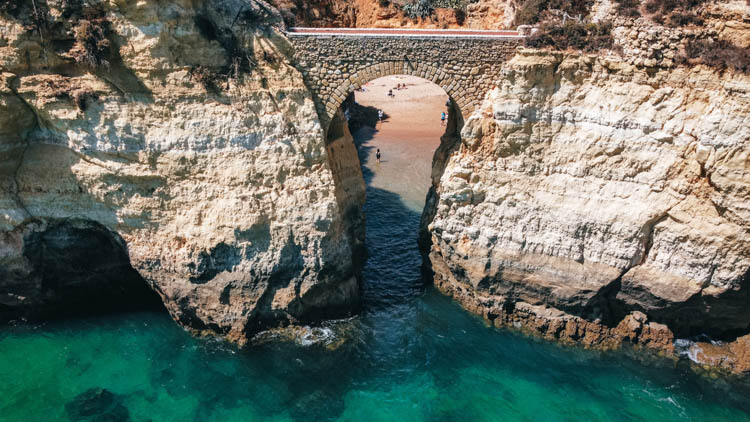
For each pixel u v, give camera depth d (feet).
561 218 101.76
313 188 104.53
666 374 98.99
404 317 113.91
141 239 103.24
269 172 101.91
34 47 90.84
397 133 246.47
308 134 103.81
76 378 96.43
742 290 94.02
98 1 90.12
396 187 187.32
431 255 121.90
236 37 99.09
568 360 102.99
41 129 98.22
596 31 96.27
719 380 97.25
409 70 103.86
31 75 92.53
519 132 101.35
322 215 104.47
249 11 98.78
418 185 189.47
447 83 104.42
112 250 108.37
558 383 97.81
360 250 132.16
